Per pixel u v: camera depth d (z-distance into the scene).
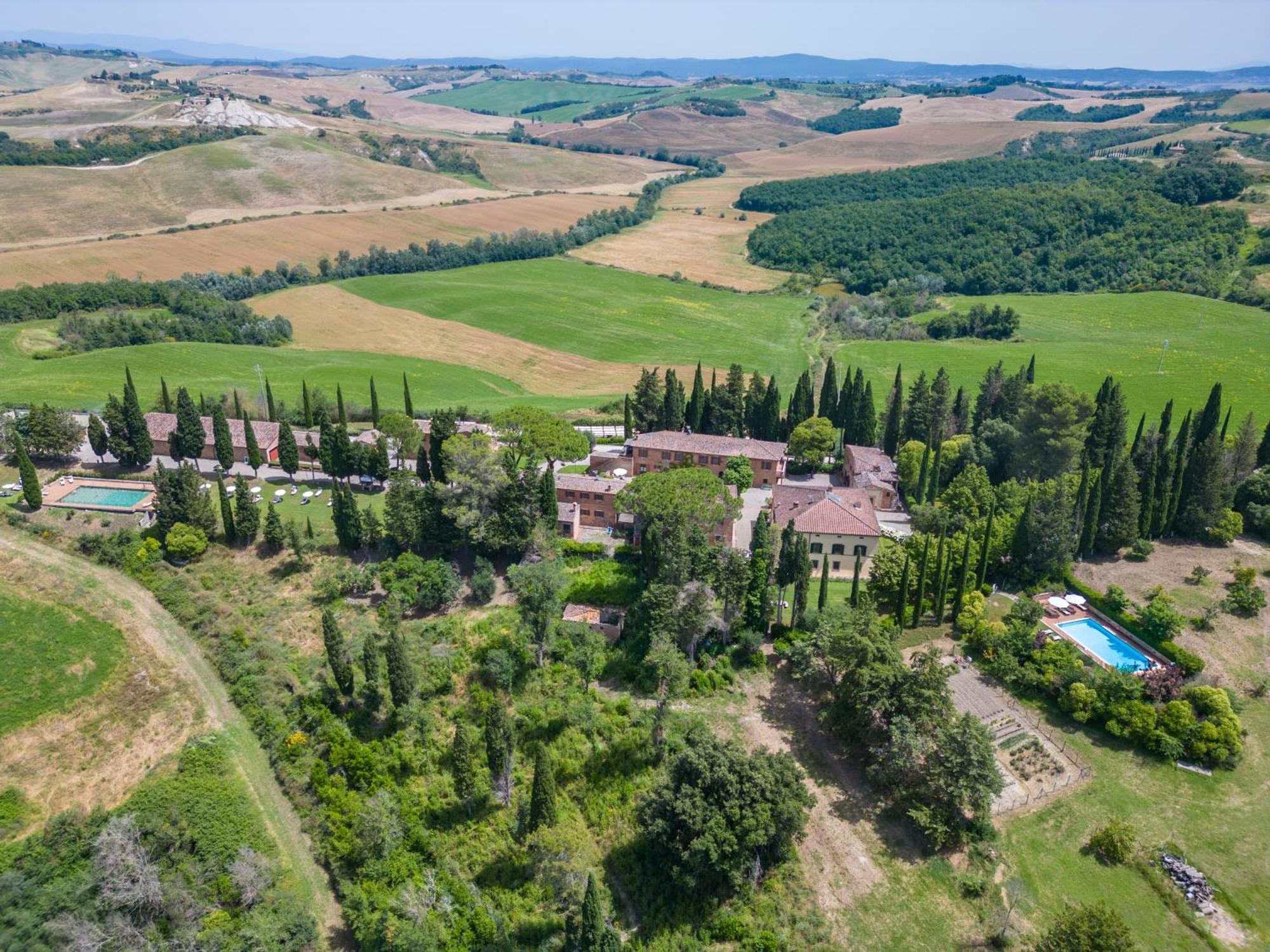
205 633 90.62
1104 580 104.81
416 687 79.69
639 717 79.62
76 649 85.44
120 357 178.50
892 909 62.53
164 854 68.25
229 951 60.97
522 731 78.19
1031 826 69.06
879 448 152.25
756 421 154.62
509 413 127.12
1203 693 78.75
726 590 87.88
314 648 89.31
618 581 98.62
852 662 76.81
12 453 125.31
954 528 110.69
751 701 83.75
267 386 143.12
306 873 69.31
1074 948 54.25
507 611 93.88
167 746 77.88
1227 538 112.44
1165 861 65.88
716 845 61.78
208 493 107.62
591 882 57.47
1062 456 123.38
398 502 101.19
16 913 62.09
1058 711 82.56
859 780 74.31
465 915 64.06
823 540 105.75
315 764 75.75
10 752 74.81
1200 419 129.62
